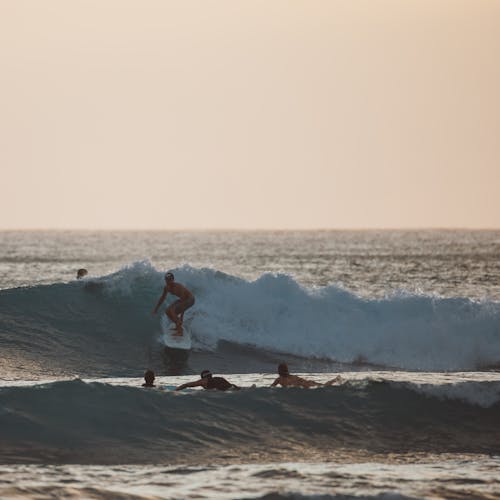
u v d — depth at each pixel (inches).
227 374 3521.2
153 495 1771.7
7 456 2059.5
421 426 2504.9
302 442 2331.4
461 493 1839.3
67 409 2320.4
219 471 2000.5
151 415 2353.6
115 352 3791.8
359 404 2566.4
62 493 1754.4
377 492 1824.6
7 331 3818.9
